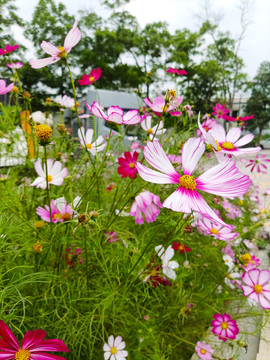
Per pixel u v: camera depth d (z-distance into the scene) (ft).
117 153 2.10
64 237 1.16
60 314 1.17
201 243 1.84
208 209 0.72
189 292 1.55
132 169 1.43
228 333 1.30
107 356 1.07
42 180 1.20
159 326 1.38
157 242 1.51
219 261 1.83
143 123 1.48
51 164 1.22
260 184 4.75
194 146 0.81
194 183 0.74
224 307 1.65
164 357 1.22
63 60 1.03
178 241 1.53
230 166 0.76
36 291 1.15
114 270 1.32
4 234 1.08
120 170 1.43
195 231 1.81
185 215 1.19
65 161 1.73
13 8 14.23
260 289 1.22
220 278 1.77
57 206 1.17
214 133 1.07
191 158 0.80
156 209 1.12
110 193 1.91
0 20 13.93
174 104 1.24
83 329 1.17
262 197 3.64
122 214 1.36
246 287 1.23
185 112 1.69
